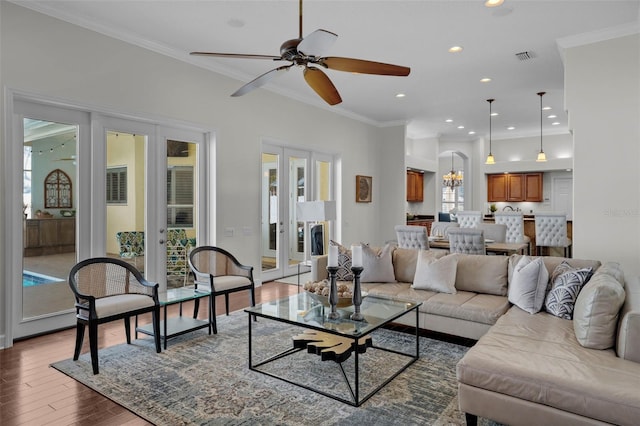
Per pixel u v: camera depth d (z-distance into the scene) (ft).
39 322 11.94
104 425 7.11
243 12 12.27
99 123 13.34
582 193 13.79
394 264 14.24
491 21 12.85
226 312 14.11
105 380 8.88
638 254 12.95
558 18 12.60
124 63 13.62
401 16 12.49
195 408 7.67
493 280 12.03
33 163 11.85
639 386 5.75
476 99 22.34
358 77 18.48
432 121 28.17
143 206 14.70
